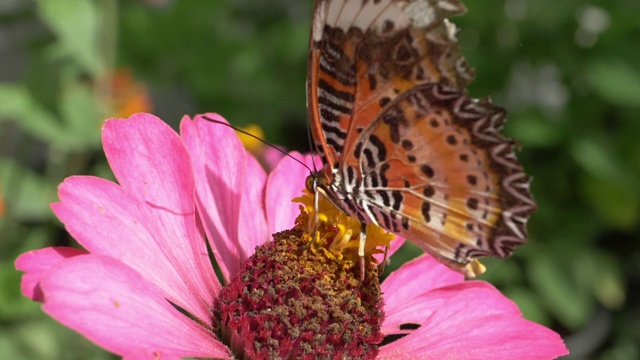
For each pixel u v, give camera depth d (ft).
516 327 1.34
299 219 1.32
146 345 1.22
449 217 1.30
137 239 1.28
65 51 1.68
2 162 1.78
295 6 2.73
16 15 1.86
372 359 1.31
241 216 1.39
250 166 1.42
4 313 1.60
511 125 2.12
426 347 1.33
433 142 1.29
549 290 2.10
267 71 2.44
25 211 1.78
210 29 2.07
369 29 1.28
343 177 1.30
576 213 2.21
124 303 1.23
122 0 2.01
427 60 1.27
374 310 1.32
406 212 1.31
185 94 2.67
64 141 1.63
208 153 1.37
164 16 1.99
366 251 1.32
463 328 1.34
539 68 2.19
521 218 1.28
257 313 1.30
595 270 2.17
